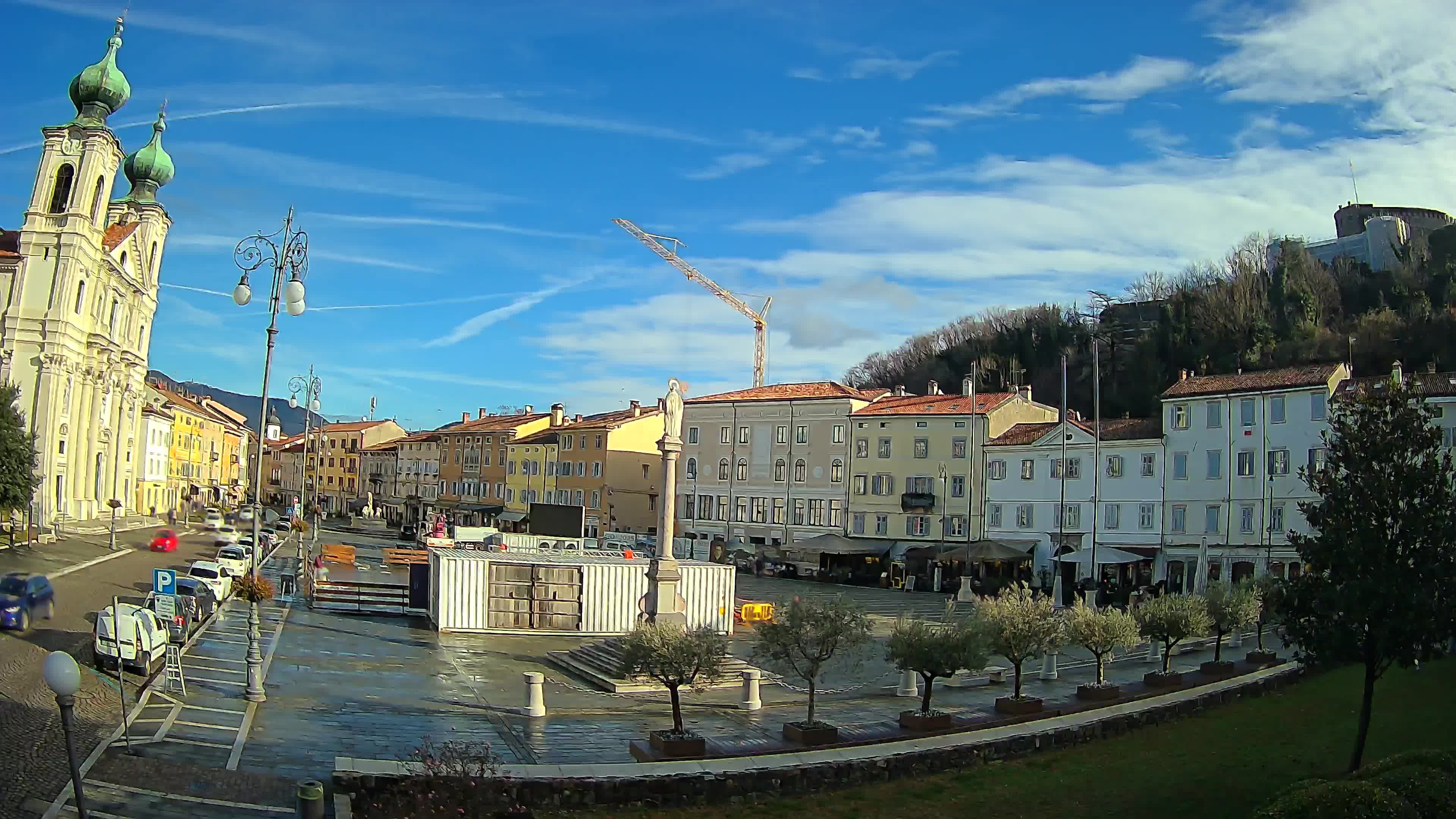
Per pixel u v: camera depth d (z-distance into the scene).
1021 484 83.75
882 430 93.00
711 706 31.58
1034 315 145.62
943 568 85.44
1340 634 22.84
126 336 97.00
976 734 26.73
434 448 149.38
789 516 98.44
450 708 29.31
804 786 22.58
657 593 38.78
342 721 26.36
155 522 99.19
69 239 79.56
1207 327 108.12
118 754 20.97
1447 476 23.88
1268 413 69.19
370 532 125.56
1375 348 91.50
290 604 51.16
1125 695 33.09
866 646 44.62
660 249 162.88
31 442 63.41
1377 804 13.95
